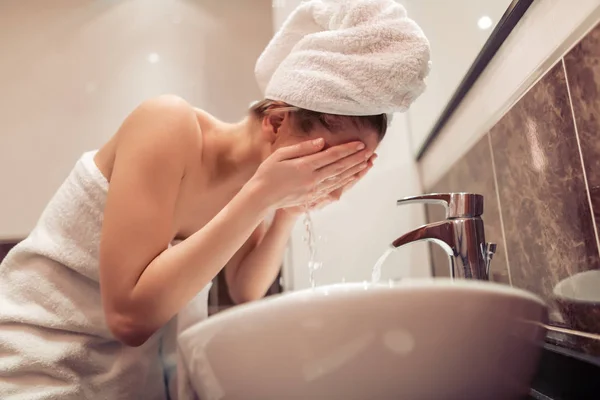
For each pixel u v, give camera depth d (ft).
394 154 3.98
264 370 1.14
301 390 1.13
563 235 1.77
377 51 1.86
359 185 3.91
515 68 2.08
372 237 3.81
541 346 1.24
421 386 1.09
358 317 1.04
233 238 1.75
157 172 1.87
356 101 1.82
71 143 4.85
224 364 1.19
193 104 5.05
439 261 3.53
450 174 3.12
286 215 2.78
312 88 1.87
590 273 1.60
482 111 2.50
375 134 2.03
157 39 5.22
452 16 2.83
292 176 1.80
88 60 5.09
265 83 2.46
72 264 2.02
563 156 1.72
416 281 1.10
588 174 1.57
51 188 4.73
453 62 2.84
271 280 2.92
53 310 2.02
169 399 2.40
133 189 1.79
